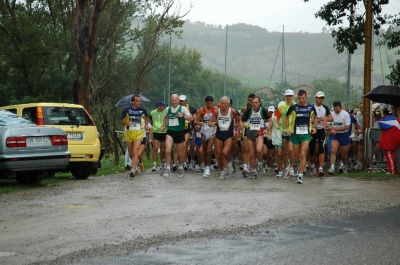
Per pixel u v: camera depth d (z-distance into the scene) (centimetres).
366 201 1381
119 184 1877
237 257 815
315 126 1961
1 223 1126
